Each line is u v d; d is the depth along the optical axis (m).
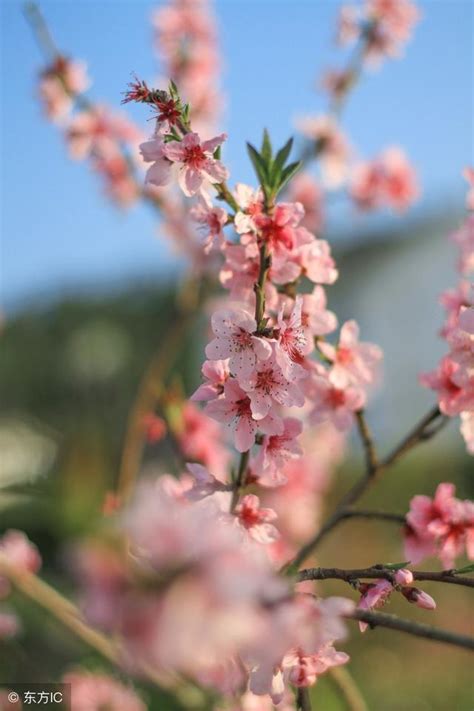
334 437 1.25
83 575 0.43
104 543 0.46
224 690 0.58
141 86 0.64
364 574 0.59
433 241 4.62
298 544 1.13
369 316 4.60
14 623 0.93
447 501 0.68
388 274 4.64
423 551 0.69
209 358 0.60
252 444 0.62
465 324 0.65
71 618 0.82
